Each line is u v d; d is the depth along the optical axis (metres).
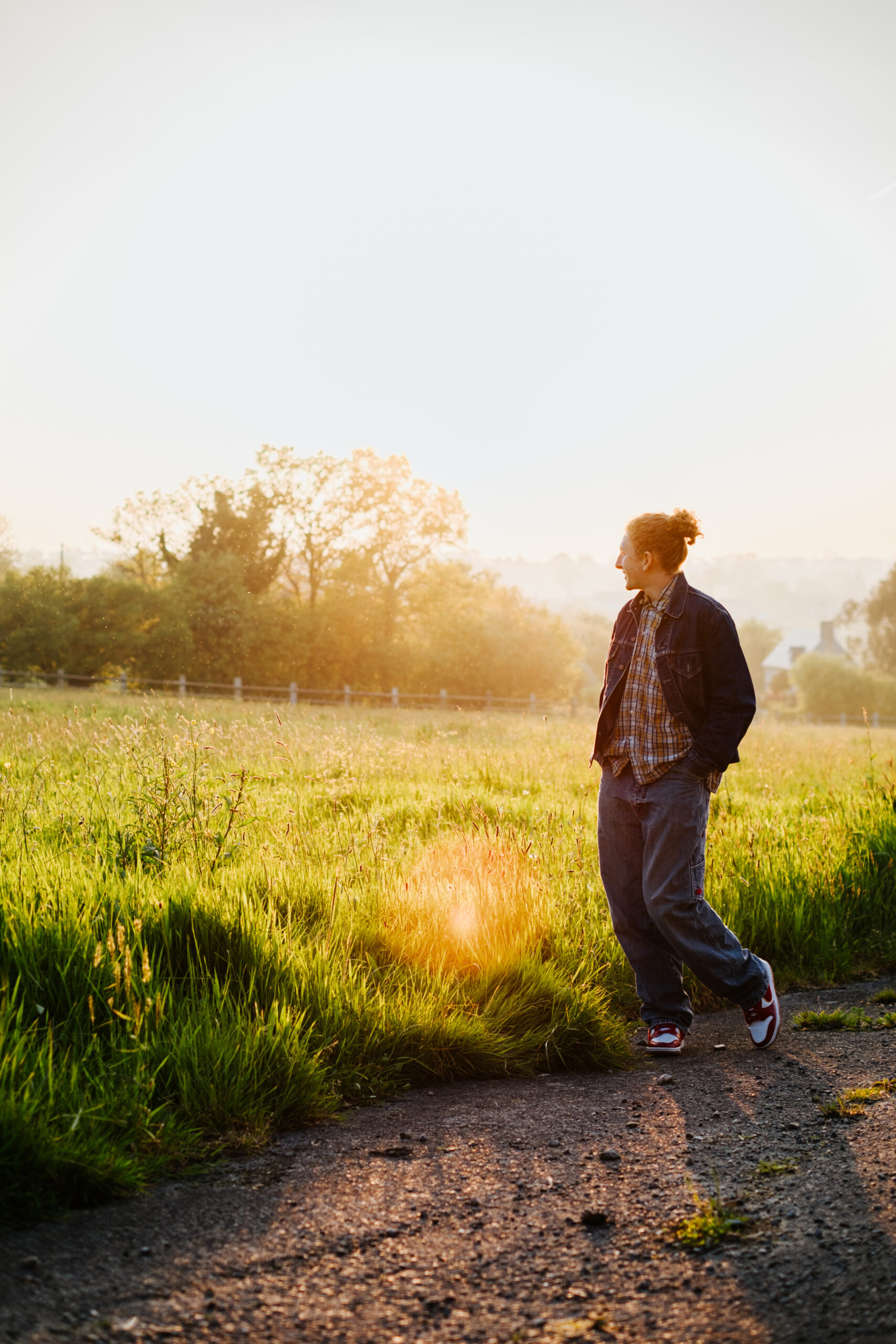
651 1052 3.44
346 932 3.68
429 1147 2.52
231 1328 1.66
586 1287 1.81
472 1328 1.67
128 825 4.56
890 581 74.69
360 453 39.12
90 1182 2.14
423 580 41.69
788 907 4.79
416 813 6.73
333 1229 2.04
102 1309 1.70
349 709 21.75
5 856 3.98
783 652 97.19
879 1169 2.33
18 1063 2.38
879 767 10.48
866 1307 1.70
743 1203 2.16
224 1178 2.30
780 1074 3.15
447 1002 3.42
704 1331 1.65
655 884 3.35
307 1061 2.81
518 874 4.33
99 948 2.65
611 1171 2.36
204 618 34.53
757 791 9.47
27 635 30.30
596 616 102.50
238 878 3.95
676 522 3.37
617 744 3.46
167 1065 2.63
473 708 36.03
